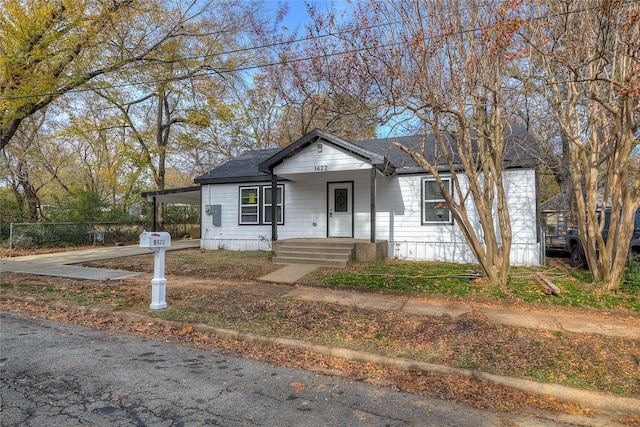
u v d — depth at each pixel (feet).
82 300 23.54
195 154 97.91
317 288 27.09
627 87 17.57
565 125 25.41
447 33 21.26
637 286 23.63
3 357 14.75
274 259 37.14
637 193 23.17
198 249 51.83
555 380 12.72
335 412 10.83
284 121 85.25
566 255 50.60
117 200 94.12
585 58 22.11
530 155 36.60
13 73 43.93
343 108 26.91
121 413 10.43
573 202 51.60
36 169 70.90
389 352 15.23
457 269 32.53
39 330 18.58
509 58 20.52
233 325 18.66
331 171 38.42
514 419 10.74
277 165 40.45
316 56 26.73
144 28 48.39
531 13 23.85
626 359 14.33
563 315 20.24
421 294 24.97
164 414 10.44
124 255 44.75
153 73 53.36
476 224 38.58
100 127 75.46
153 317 20.02
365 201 43.78
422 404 11.50
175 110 82.28
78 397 11.39
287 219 47.29
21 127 66.74
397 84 23.82
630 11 18.71
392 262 37.14
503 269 26.27
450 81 24.14
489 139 25.16
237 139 90.02
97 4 44.88
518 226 37.06
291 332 17.63
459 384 13.01
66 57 45.93
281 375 13.56
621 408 11.37
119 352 15.64
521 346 15.61
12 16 42.68
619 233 23.93
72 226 56.70
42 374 13.12
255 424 10.02
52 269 35.22
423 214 40.91
